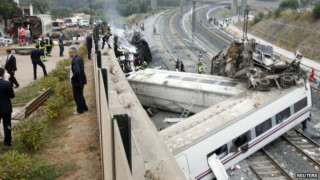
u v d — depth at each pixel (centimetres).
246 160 1588
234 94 1969
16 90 1677
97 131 1050
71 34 5788
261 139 1619
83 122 1136
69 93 1403
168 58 4203
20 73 2148
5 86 920
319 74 3403
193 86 2153
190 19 8588
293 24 5441
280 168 1474
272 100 1705
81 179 770
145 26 7550
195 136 1399
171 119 2180
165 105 2317
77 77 1173
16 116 1141
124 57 3059
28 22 4228
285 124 1748
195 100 2150
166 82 2269
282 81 1858
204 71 3544
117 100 941
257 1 13525
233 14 10569
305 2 8075
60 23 7138
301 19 5322
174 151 1312
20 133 920
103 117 682
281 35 5516
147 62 4088
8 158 766
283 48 5062
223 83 2144
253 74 1975
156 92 2323
